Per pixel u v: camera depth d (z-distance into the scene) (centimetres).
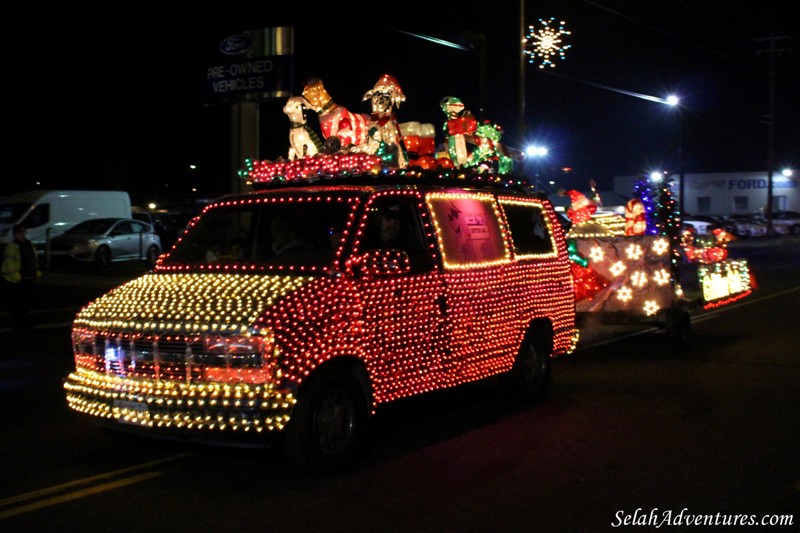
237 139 2222
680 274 1314
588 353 1255
